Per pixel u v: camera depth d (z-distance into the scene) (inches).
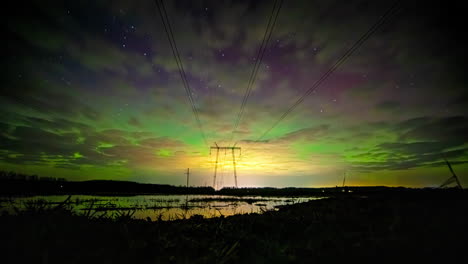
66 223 277.4
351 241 257.0
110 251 234.2
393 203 443.2
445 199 423.8
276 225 406.3
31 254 201.2
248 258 250.2
